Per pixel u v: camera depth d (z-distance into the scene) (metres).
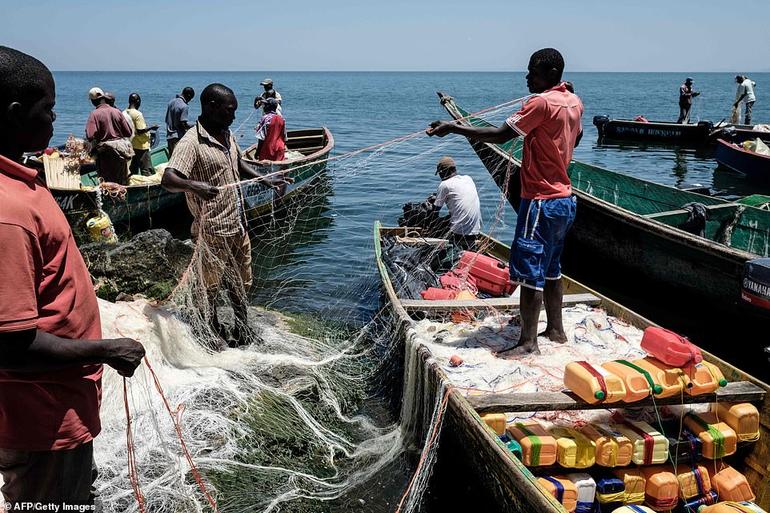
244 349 5.68
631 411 4.00
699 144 21.34
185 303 5.38
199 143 4.88
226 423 4.62
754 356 6.39
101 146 9.66
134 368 2.26
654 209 10.22
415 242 7.89
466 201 7.68
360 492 4.33
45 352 2.02
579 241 9.01
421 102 56.03
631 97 69.00
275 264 8.91
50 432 2.20
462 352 4.89
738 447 3.93
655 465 3.72
